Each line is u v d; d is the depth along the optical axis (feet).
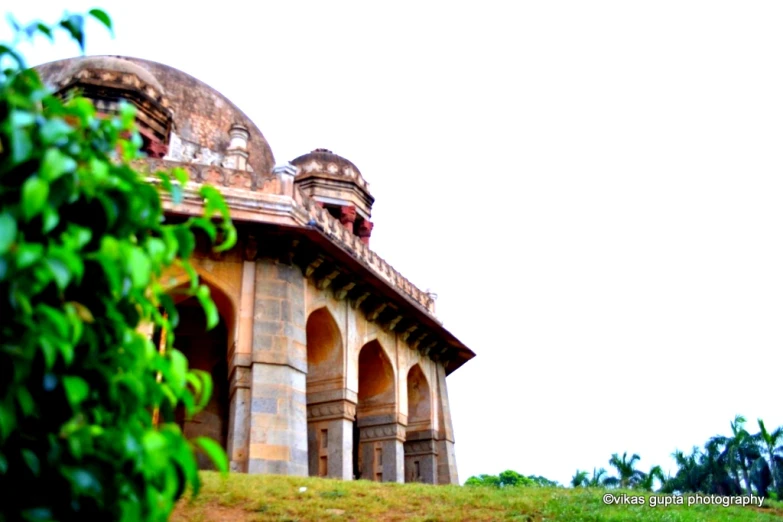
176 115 68.23
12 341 7.72
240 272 48.32
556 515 31.81
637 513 33.88
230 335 47.93
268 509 29.19
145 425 9.09
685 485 110.42
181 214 46.21
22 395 7.72
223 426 53.62
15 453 8.14
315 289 52.24
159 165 48.70
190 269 9.69
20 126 7.80
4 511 7.95
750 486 104.88
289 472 43.68
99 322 8.78
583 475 114.21
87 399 8.57
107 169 8.38
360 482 37.50
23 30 8.80
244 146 61.36
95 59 60.75
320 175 70.08
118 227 8.92
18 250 7.33
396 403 59.77
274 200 50.49
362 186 71.87
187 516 27.66
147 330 39.29
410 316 61.46
